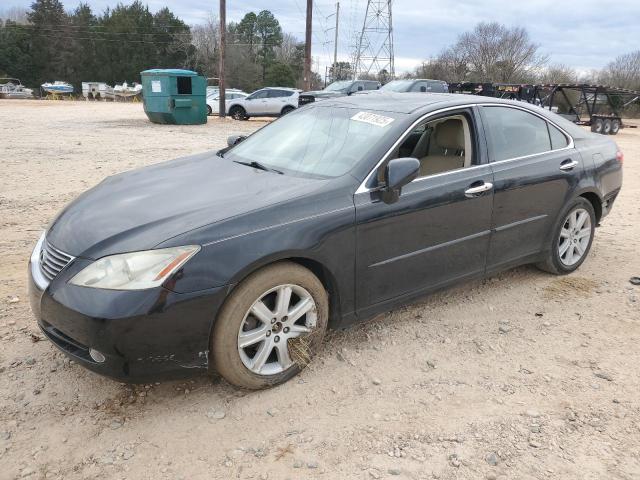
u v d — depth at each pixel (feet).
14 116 71.61
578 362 11.84
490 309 14.20
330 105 14.43
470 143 13.38
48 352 11.59
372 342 12.40
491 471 8.67
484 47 207.41
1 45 259.19
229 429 9.49
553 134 15.48
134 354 9.00
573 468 8.76
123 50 266.36
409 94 14.85
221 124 71.20
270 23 322.14
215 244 9.42
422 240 12.14
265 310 10.14
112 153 38.47
